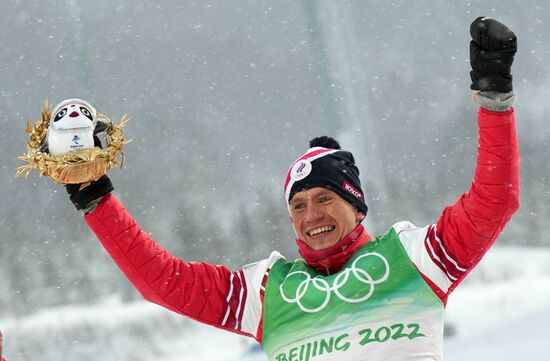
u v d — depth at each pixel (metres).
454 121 159.75
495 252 95.06
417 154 149.88
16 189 125.12
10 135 146.25
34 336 66.56
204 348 56.78
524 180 117.81
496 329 32.56
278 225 114.06
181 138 153.62
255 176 152.62
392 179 130.88
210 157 152.25
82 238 112.19
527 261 87.56
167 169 142.25
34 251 109.56
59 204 120.50
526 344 28.84
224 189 142.12
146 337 61.22
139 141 150.12
